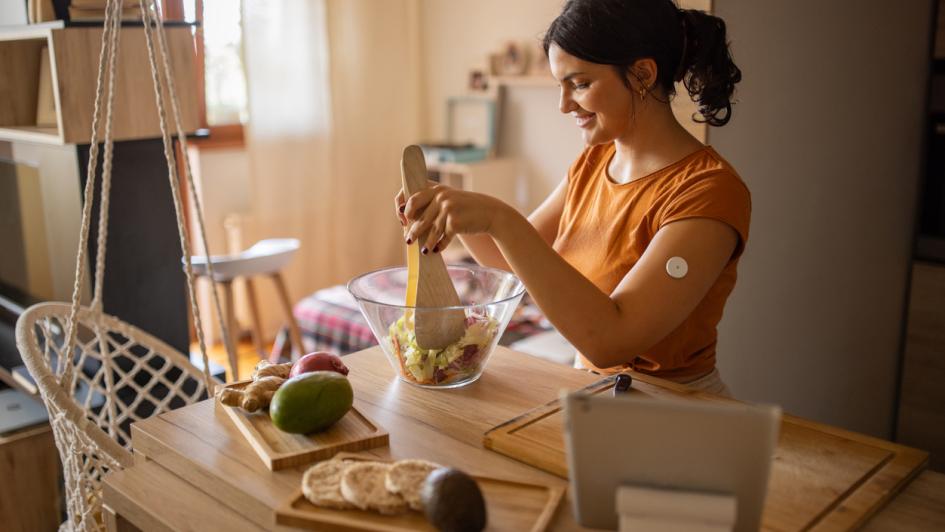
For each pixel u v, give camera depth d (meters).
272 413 1.01
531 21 3.83
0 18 2.32
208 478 0.97
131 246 2.32
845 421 2.53
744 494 0.71
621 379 1.14
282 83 3.85
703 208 1.21
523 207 4.07
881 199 2.42
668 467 0.72
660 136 1.34
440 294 1.17
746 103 2.01
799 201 2.24
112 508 1.01
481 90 4.03
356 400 1.15
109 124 1.61
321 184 4.05
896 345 2.53
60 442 1.49
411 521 0.85
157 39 2.24
